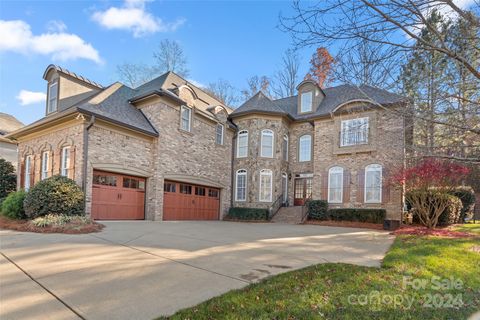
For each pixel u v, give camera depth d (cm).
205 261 543
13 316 305
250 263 541
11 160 2189
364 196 1540
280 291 381
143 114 1428
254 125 1819
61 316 306
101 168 1141
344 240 860
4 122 2412
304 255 626
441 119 481
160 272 465
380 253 664
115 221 1133
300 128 1923
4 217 1074
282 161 1844
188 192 1553
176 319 297
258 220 1634
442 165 1044
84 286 395
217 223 1388
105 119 1135
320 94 1920
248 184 1789
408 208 1444
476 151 519
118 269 475
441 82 466
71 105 1374
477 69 433
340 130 1638
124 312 317
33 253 573
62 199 981
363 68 447
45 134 1311
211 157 1695
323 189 1677
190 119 1559
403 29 400
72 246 642
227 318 299
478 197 1558
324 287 397
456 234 917
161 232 895
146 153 1338
